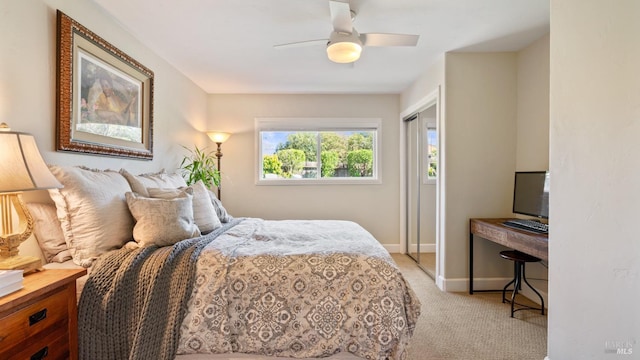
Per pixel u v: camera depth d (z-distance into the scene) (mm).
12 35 1542
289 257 1708
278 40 2730
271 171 4637
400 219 4590
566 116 1562
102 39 2146
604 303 1352
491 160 3096
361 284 1612
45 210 1702
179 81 3531
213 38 2686
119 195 1852
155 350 1437
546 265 2695
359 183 4594
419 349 2027
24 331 1126
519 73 3035
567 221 1557
